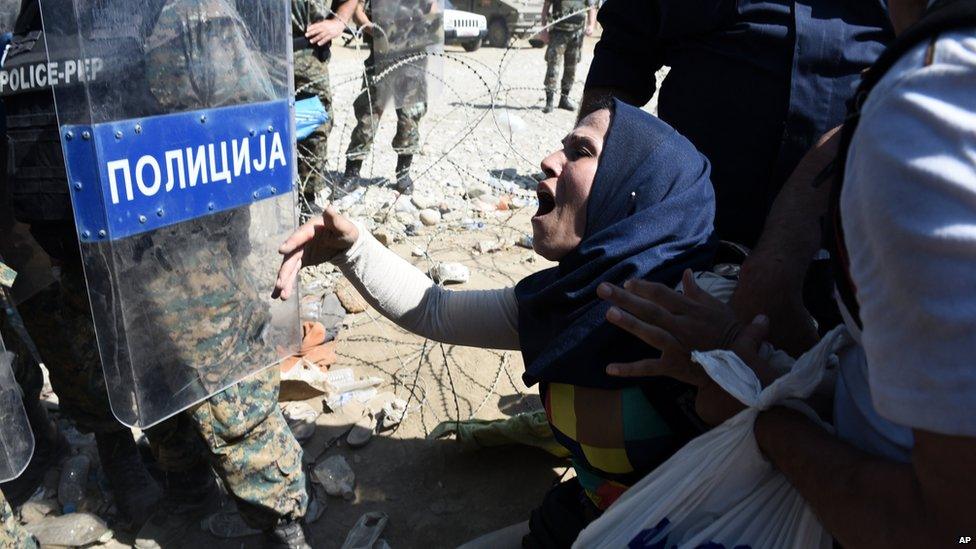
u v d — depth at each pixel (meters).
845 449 1.06
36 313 2.12
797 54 1.82
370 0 5.48
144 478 2.52
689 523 1.30
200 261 1.72
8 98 1.65
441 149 6.95
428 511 2.58
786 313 1.49
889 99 0.79
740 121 1.94
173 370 1.76
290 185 1.88
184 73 1.56
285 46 1.77
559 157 1.65
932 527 0.88
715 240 1.62
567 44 8.91
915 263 0.76
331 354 3.35
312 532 2.48
